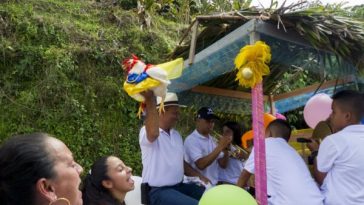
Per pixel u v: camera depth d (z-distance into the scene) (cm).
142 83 277
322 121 360
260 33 253
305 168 284
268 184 279
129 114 610
